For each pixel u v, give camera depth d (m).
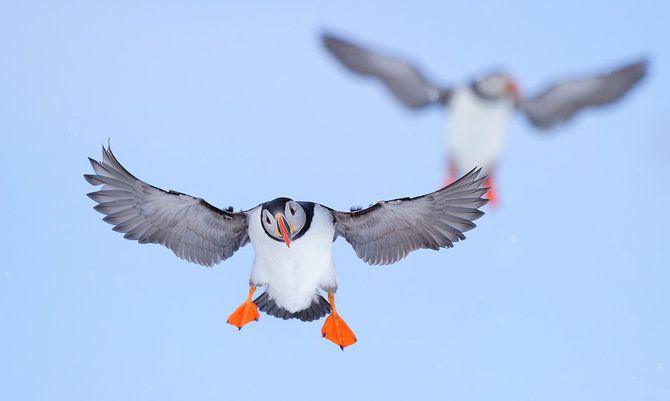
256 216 10.02
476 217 10.05
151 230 10.31
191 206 10.18
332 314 11.05
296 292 10.49
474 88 17.95
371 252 10.62
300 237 9.89
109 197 9.95
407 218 10.35
